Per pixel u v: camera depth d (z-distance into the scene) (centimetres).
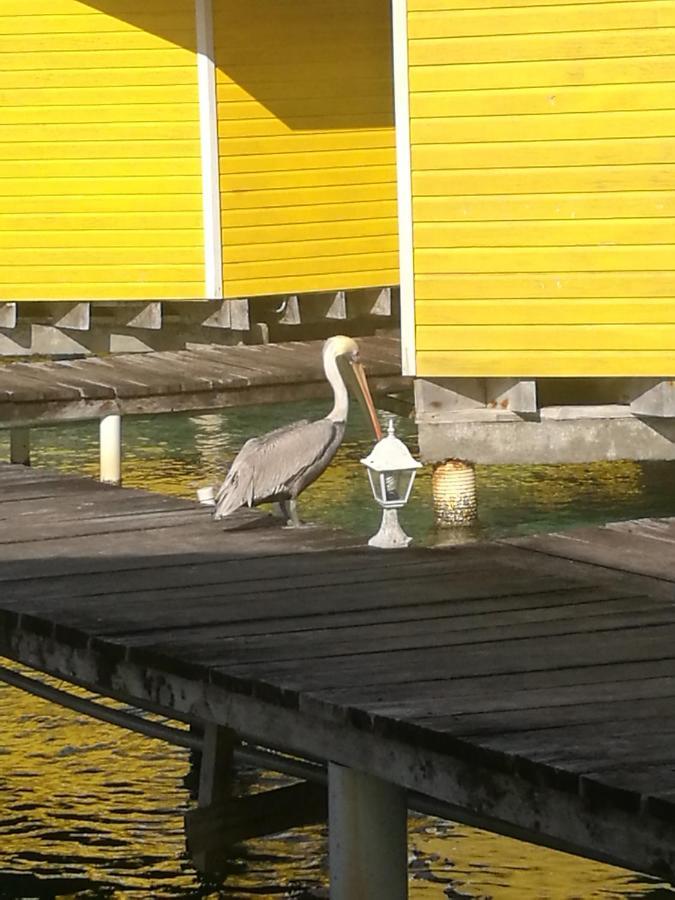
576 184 1306
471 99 1315
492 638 740
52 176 1869
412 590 825
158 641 750
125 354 1888
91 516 1014
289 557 903
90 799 942
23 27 1853
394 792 670
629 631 747
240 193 1858
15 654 817
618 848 553
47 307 1916
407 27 1316
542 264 1317
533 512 1468
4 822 912
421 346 1341
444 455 1352
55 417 1454
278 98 1877
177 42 1825
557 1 1294
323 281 1925
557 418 1332
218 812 854
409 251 1334
